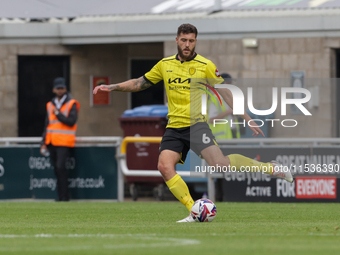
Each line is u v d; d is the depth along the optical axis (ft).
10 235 56.85
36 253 44.24
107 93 179.01
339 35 153.48
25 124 173.99
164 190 135.33
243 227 63.93
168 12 160.25
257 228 62.80
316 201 113.60
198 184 132.46
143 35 160.35
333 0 157.48
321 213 87.25
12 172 128.06
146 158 134.92
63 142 124.36
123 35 161.58
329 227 64.90
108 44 177.99
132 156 135.95
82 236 55.16
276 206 103.09
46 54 171.01
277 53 157.48
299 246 47.85
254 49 158.20
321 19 153.58
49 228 64.80
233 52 158.71
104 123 179.22
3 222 75.56
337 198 112.88
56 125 124.47
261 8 157.89
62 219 80.18
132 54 179.42
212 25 157.48
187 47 68.39
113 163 125.90
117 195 125.49
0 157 127.13
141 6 163.53
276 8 157.07
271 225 67.15
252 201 116.37
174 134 69.51
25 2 170.71
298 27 154.51
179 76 69.41
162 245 48.11
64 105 125.29
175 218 80.28
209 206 69.62
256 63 158.30
